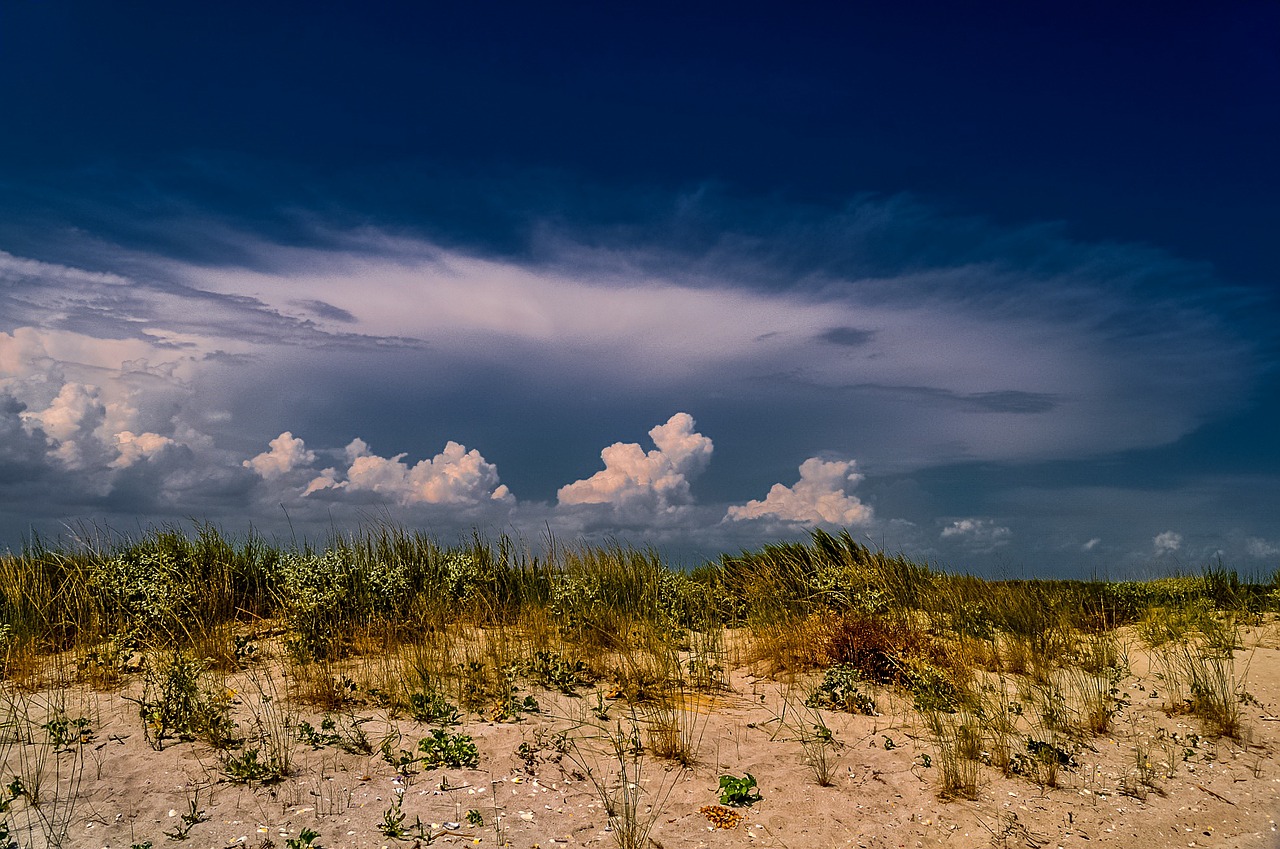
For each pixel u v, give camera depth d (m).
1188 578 12.77
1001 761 6.08
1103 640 9.80
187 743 5.62
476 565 10.11
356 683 6.93
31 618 7.87
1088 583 12.67
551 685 7.23
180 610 8.05
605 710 6.70
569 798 5.15
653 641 8.50
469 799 5.02
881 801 5.41
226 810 4.71
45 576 8.73
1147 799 5.74
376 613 8.30
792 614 9.71
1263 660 9.16
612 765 5.69
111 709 6.24
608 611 9.20
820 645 8.38
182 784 5.02
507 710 6.39
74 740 5.62
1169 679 8.37
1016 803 5.54
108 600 8.32
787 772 5.76
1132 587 12.67
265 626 8.68
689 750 6.01
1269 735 7.02
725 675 8.00
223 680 6.88
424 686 6.73
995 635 9.60
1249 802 5.76
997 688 7.89
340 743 5.67
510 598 9.86
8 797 4.75
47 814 4.59
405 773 5.31
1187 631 10.30
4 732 5.75
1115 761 6.39
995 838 5.03
